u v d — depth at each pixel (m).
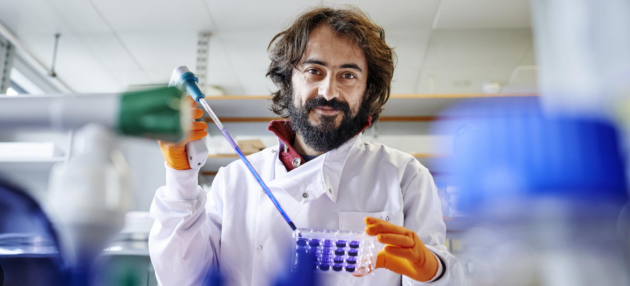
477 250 0.31
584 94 0.28
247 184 1.33
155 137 0.33
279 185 1.22
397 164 1.32
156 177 2.63
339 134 1.24
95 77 4.57
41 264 0.38
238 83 4.66
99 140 0.35
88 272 0.39
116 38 3.93
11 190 0.39
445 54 4.09
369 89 1.41
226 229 1.26
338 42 1.22
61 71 4.45
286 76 1.43
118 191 0.37
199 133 0.88
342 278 1.10
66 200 0.37
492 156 0.27
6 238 0.39
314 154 1.35
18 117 0.32
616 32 0.27
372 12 3.55
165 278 1.09
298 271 0.77
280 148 1.37
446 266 0.96
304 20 1.29
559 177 0.25
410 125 3.42
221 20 3.68
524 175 0.26
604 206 0.26
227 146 3.26
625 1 0.27
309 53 1.23
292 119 1.32
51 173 0.38
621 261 0.26
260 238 1.20
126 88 0.33
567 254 0.27
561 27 0.30
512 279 0.29
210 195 1.38
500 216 0.28
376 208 1.25
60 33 3.85
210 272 1.23
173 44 4.02
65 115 0.32
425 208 1.28
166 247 1.04
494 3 3.43
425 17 3.61
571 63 0.30
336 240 0.78
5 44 3.91
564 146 0.25
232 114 3.38
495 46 3.96
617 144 0.25
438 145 3.23
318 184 1.22
